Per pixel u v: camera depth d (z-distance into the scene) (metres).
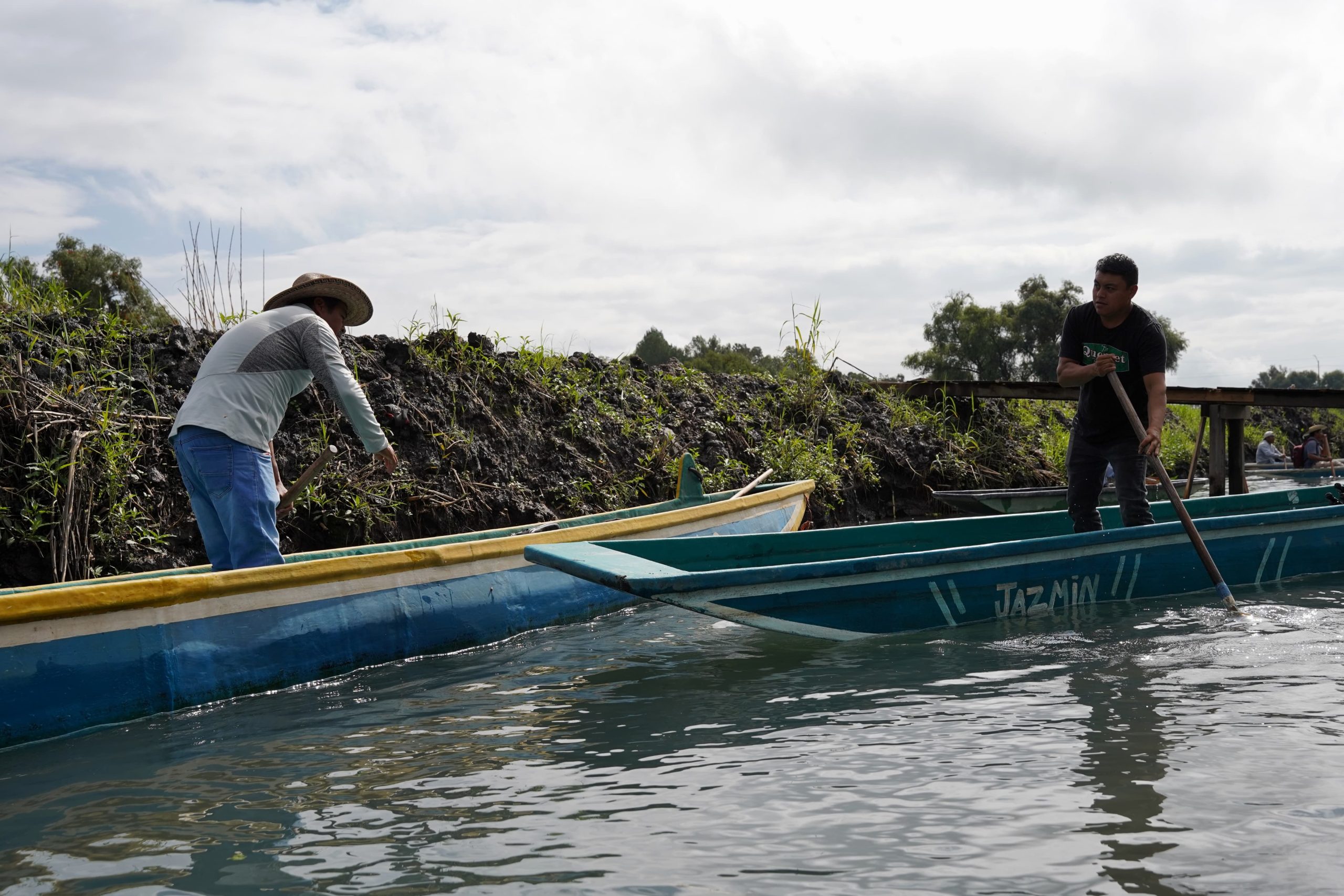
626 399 10.60
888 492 11.97
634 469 9.74
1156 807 2.38
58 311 7.00
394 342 8.66
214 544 4.28
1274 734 2.90
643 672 4.09
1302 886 1.97
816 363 13.08
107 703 3.41
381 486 7.41
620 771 2.83
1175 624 4.64
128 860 2.27
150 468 6.56
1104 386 5.51
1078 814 2.36
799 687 3.73
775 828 2.35
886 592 4.50
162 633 3.58
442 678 4.10
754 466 10.86
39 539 5.73
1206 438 18.12
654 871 2.13
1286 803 2.38
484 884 2.09
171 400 7.06
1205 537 5.54
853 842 2.25
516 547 5.02
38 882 2.16
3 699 3.17
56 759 3.07
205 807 2.61
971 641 4.39
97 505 6.09
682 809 2.50
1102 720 3.11
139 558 6.20
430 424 8.21
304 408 7.55
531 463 8.89
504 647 4.70
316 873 2.18
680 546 4.89
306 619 4.05
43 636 3.28
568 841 2.31
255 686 3.83
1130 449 5.50
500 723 3.38
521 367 9.68
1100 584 5.16
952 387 13.53
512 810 2.54
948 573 4.68
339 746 3.15
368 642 4.26
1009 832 2.27
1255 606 5.05
